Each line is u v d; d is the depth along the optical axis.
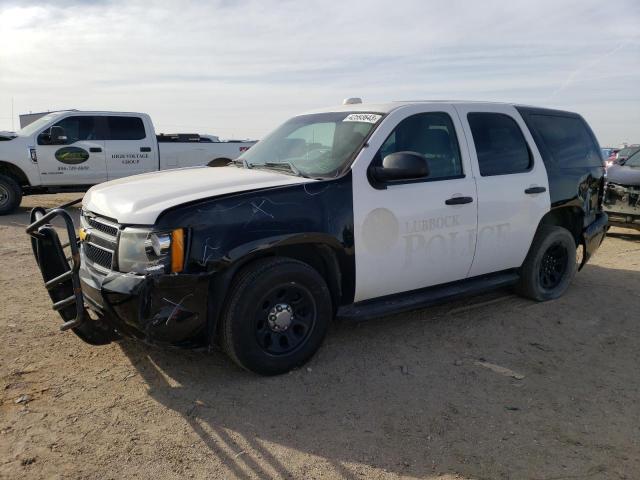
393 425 3.17
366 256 3.90
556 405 3.47
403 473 2.74
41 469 2.64
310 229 3.61
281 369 3.67
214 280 3.33
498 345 4.41
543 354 4.27
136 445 2.88
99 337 3.52
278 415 3.23
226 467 2.73
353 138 4.13
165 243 3.18
